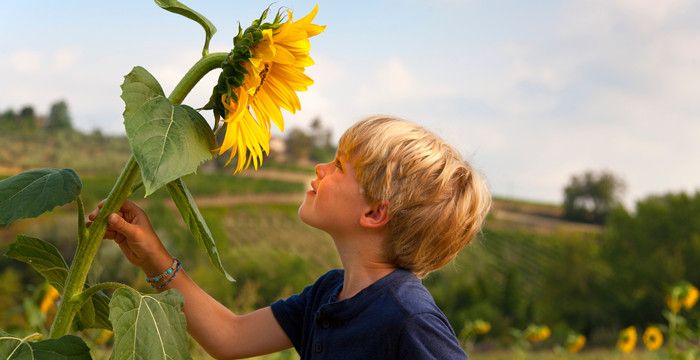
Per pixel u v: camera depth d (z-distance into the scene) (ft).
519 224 298.56
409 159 5.58
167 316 4.61
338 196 5.69
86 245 4.99
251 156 4.94
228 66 4.75
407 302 5.32
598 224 321.11
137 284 13.03
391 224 5.62
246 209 253.65
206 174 284.41
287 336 6.31
